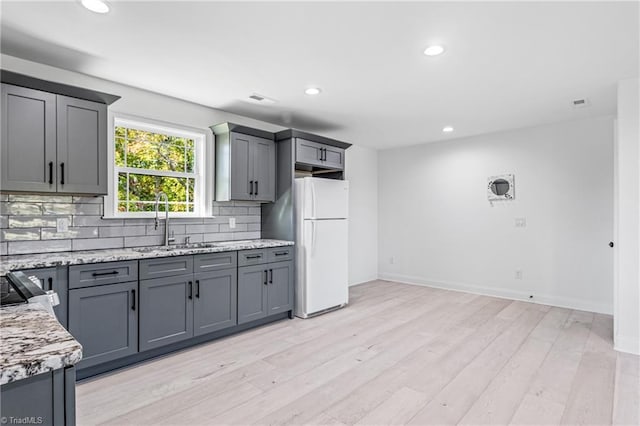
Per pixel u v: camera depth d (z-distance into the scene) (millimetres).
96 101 2623
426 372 2535
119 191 3129
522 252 4562
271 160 3988
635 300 2869
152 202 3348
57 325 973
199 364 2664
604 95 3283
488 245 4848
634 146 2871
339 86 3070
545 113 3871
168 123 3352
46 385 774
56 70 2701
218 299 3139
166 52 2434
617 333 2945
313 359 2760
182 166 3578
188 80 2947
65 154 2475
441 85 3039
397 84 3016
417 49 2377
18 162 2289
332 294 4109
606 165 3971
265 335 3303
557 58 2506
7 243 2504
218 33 2174
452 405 2107
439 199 5332
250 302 3408
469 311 4086
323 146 4242
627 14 1941
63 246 2748
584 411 2039
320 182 3990
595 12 1929
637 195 2863
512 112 3832
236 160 3607
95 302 2416
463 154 5078
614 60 2539
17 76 2242
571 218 4199
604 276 3984
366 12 1941
